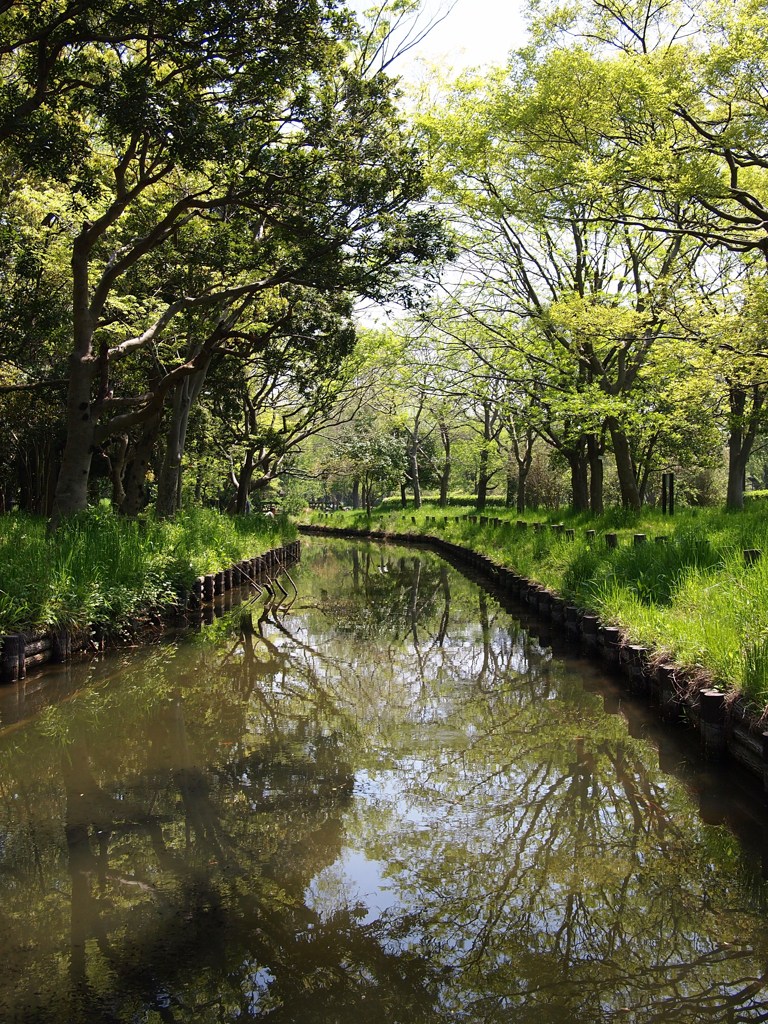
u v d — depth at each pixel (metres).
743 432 19.66
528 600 13.41
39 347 15.34
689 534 10.50
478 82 14.62
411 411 43.03
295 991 3.35
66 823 4.97
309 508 61.06
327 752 6.42
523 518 25.02
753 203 12.12
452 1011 3.24
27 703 7.55
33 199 12.74
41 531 11.29
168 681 8.77
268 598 16.23
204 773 5.89
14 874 4.32
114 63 10.66
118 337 15.85
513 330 18.53
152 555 11.61
